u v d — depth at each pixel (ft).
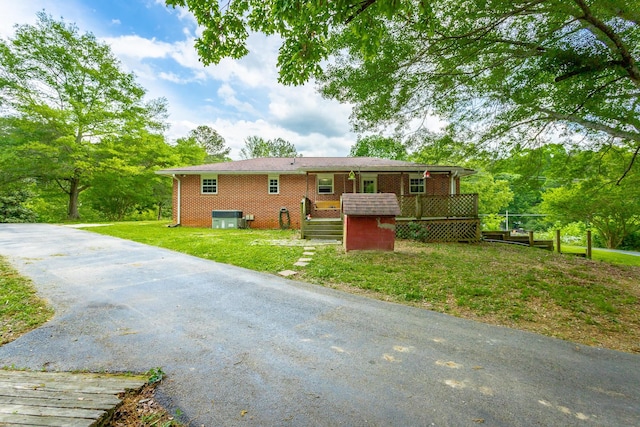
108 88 60.23
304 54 11.72
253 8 12.53
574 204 50.88
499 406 6.57
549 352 9.41
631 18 14.07
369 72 19.12
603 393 7.20
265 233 37.73
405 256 23.06
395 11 8.86
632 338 10.79
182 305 12.97
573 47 15.90
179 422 5.91
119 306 12.65
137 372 7.77
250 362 8.39
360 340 9.94
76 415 5.70
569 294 15.28
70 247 26.14
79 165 54.85
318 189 45.96
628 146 26.02
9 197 64.13
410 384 7.39
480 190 75.41
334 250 25.21
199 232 38.29
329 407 6.45
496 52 17.99
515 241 36.37
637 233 52.49
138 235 34.60
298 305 13.26
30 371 7.74
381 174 45.37
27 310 11.84
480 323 11.71
